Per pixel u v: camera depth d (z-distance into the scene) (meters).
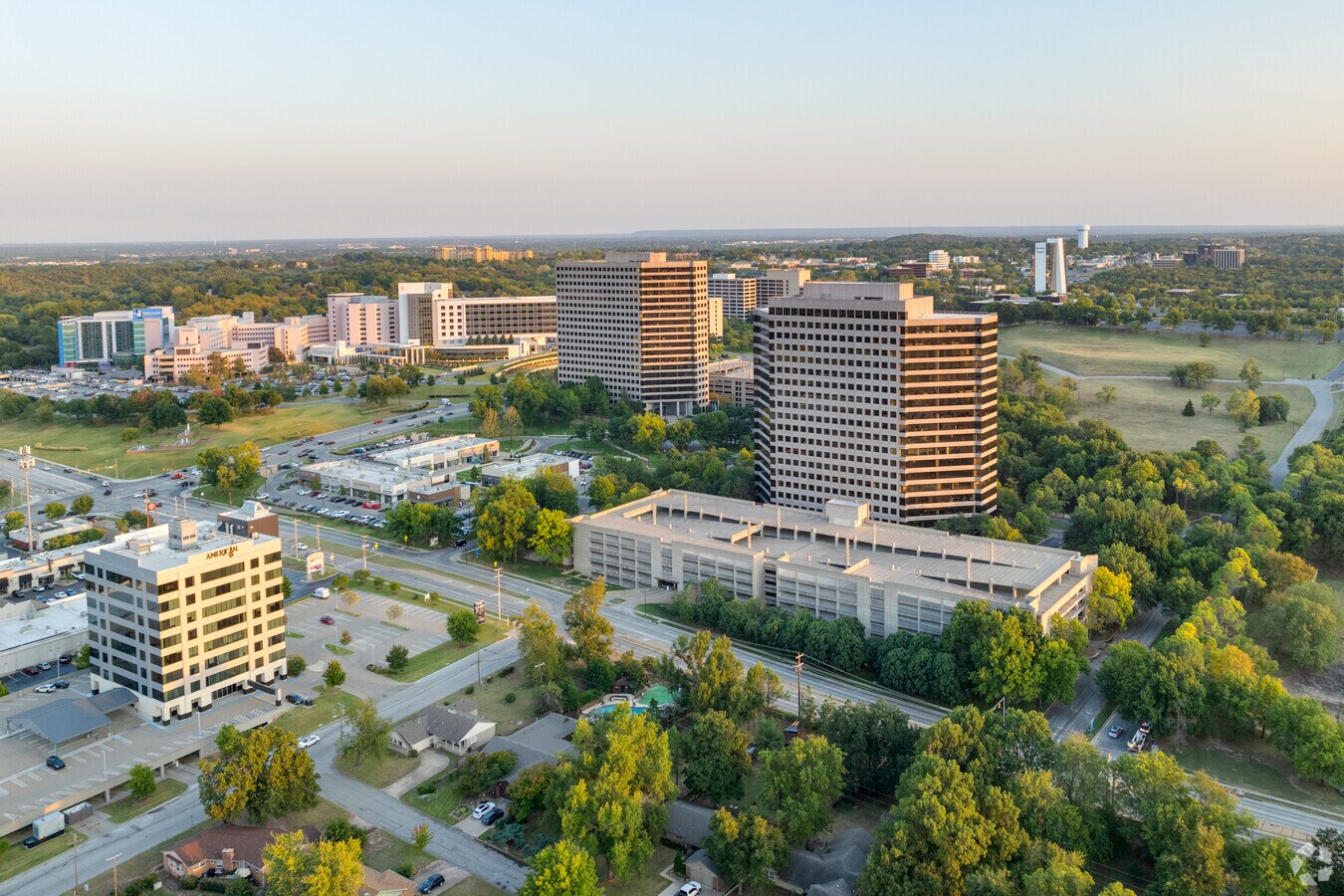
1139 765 197.00
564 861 180.50
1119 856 198.25
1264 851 176.50
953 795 188.75
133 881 195.38
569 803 198.00
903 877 179.88
